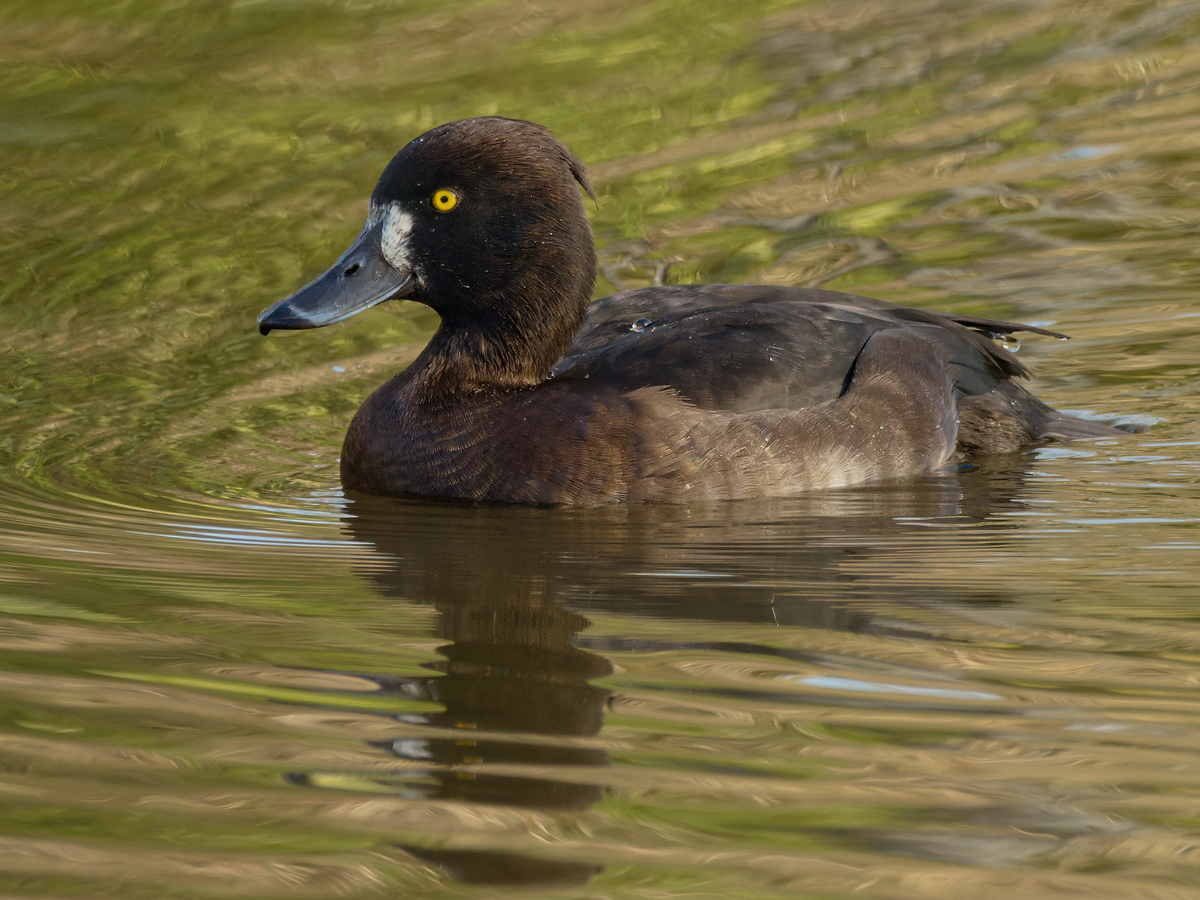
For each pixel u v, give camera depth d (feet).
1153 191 45.85
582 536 26.58
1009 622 21.52
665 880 14.28
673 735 17.48
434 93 53.72
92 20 60.23
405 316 40.75
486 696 18.71
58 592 22.91
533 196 29.58
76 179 48.06
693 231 44.75
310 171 47.91
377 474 29.76
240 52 57.82
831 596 23.00
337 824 15.31
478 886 14.17
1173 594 22.72
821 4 62.69
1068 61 56.13
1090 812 15.60
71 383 35.88
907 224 44.78
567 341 30.53
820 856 14.71
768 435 29.09
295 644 20.68
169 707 18.29
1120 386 35.35
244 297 40.32
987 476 30.58
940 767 16.60
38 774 16.38
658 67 56.39
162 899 13.92
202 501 28.96
